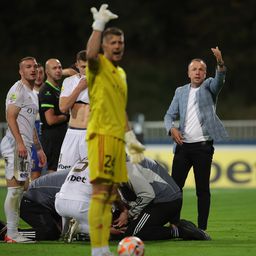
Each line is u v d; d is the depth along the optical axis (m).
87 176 27.16
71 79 32.19
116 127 22.38
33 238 28.56
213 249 25.62
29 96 28.38
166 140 65.94
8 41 95.81
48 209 28.86
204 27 97.56
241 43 96.75
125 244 22.27
